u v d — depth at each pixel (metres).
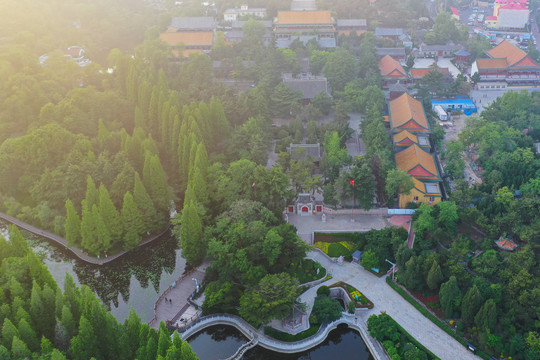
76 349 131.62
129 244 193.12
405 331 154.25
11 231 166.00
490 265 165.38
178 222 186.75
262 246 168.75
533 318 147.88
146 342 131.88
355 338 161.25
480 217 184.75
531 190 198.62
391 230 184.50
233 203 186.62
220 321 164.50
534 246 171.12
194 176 199.12
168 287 178.50
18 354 127.38
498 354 144.38
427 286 167.25
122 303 173.88
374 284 174.50
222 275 166.88
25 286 151.38
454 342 151.00
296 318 159.50
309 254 188.00
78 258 194.50
